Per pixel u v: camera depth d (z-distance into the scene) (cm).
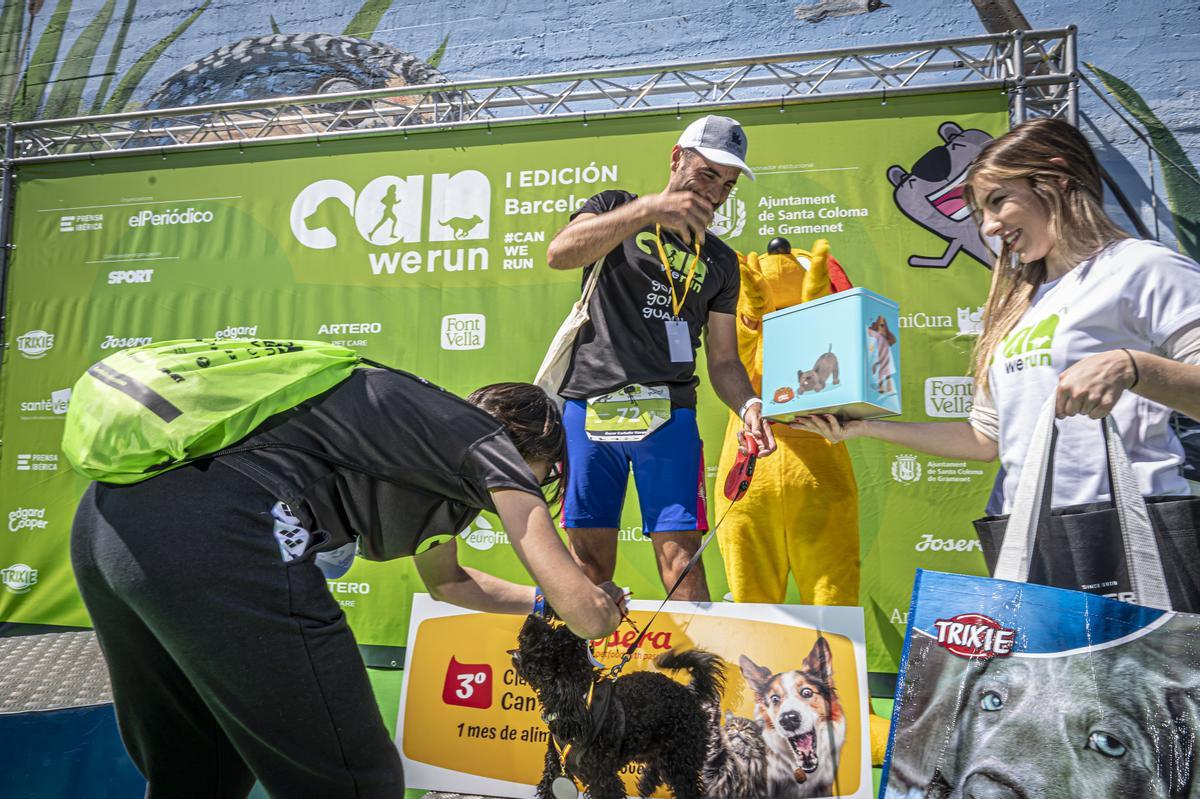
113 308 405
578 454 243
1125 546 167
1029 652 164
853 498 293
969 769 159
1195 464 379
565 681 160
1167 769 149
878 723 244
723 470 309
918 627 174
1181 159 428
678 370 246
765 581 292
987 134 348
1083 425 187
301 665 124
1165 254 185
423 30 515
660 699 176
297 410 135
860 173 354
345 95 402
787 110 362
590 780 163
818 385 197
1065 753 155
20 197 421
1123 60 436
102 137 429
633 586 343
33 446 400
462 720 221
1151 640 157
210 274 400
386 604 349
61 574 385
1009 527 178
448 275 380
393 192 389
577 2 498
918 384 338
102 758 232
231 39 535
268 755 128
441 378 375
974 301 339
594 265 252
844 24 464
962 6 453
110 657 138
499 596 185
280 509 127
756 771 196
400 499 141
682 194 230
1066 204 197
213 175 406
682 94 471
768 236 357
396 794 136
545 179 378
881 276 347
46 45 550
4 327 414
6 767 226
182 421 122
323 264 391
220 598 119
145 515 121
